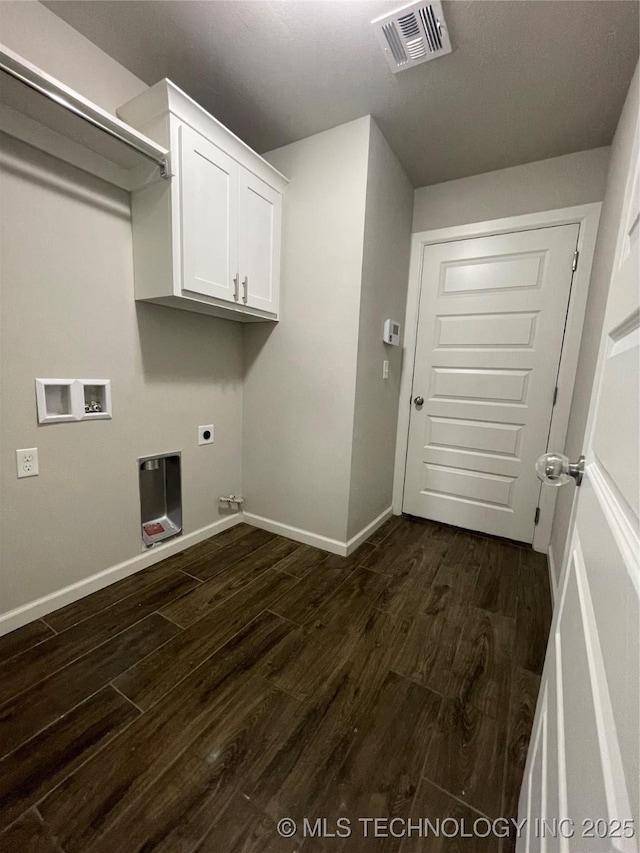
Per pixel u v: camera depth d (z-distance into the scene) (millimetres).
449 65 1509
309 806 921
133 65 1574
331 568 2027
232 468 2455
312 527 2270
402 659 1401
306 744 1068
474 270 2398
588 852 360
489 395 2438
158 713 1144
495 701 1229
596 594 526
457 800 943
